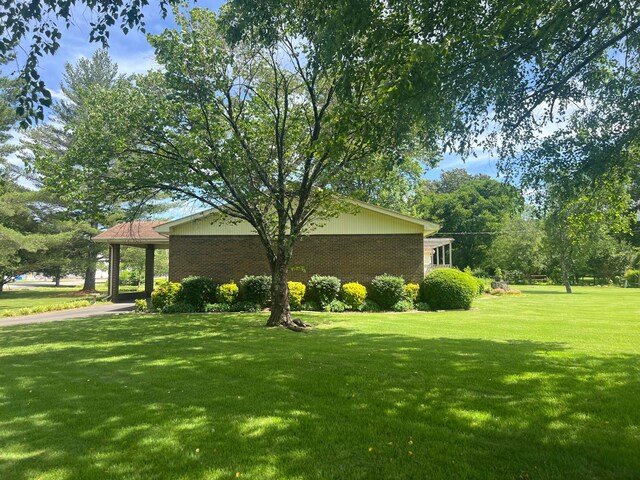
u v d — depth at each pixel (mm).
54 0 4340
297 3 7082
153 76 11375
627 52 6000
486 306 19141
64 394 5453
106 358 7766
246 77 11711
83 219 11227
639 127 6215
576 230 9648
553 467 3254
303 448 3674
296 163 12445
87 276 33938
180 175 11062
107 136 10656
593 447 3598
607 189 7773
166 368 6840
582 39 5297
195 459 3510
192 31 10703
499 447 3629
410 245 17688
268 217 13016
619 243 42875
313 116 11648
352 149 10336
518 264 42750
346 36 5199
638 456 3418
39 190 28922
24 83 4793
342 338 9727
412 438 3852
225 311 16359
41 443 3885
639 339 9594
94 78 32094
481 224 47656
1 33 4414
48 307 18625
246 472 3268
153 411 4703
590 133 6551
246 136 11609
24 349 8945
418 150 9039
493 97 5824
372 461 3418
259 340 9516
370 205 17578
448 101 5215
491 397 4988
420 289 17609
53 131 31062
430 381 5727
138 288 36719
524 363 6750
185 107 10969
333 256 17844
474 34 4762
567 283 31922
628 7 4980
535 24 5113
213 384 5809
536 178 6793
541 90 6062
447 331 11008
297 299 16781
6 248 22984
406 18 5207
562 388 5305
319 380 5883
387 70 5113
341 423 4250
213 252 18297
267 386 5652
